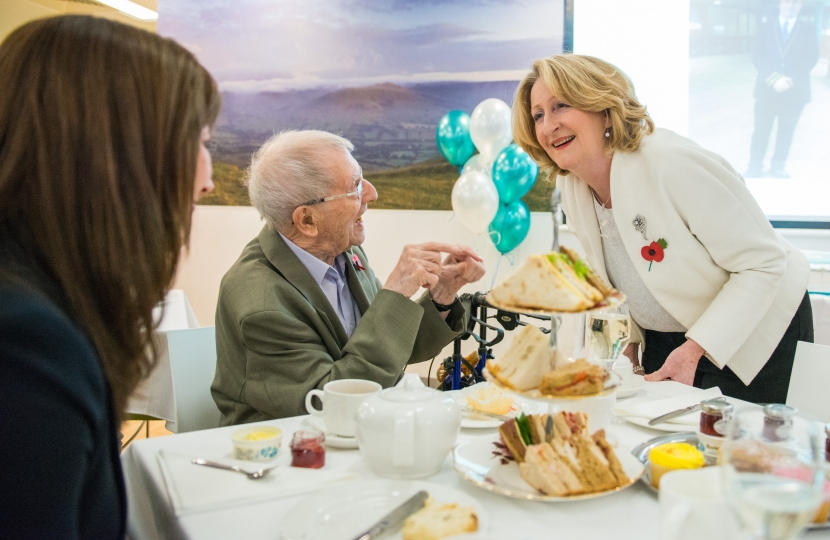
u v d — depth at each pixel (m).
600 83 1.64
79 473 0.64
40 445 0.60
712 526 0.58
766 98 3.76
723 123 3.84
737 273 1.58
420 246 1.43
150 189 0.72
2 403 0.59
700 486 0.66
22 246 0.68
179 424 1.63
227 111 4.78
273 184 1.48
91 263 0.69
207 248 4.91
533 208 4.31
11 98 0.67
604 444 0.82
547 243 4.32
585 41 4.07
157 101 0.72
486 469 0.86
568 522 0.74
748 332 1.53
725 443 0.59
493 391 1.27
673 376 1.55
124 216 0.70
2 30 5.11
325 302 1.44
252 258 1.49
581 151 1.70
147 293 0.73
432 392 0.93
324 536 0.69
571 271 0.82
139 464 0.97
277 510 0.78
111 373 0.72
